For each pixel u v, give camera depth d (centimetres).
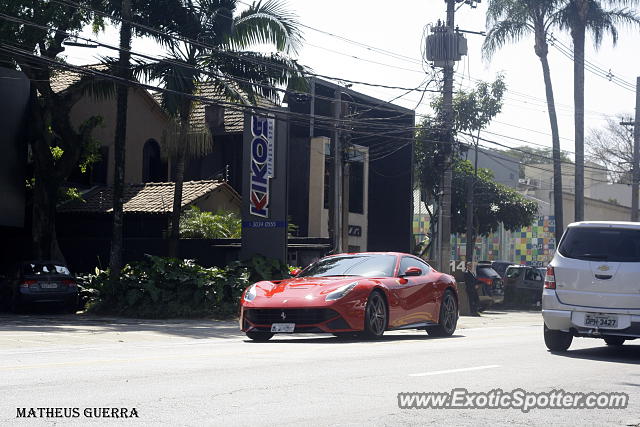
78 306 2484
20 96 2872
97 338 1520
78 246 3234
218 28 2584
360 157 4000
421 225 5584
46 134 2903
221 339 1532
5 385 784
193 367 948
